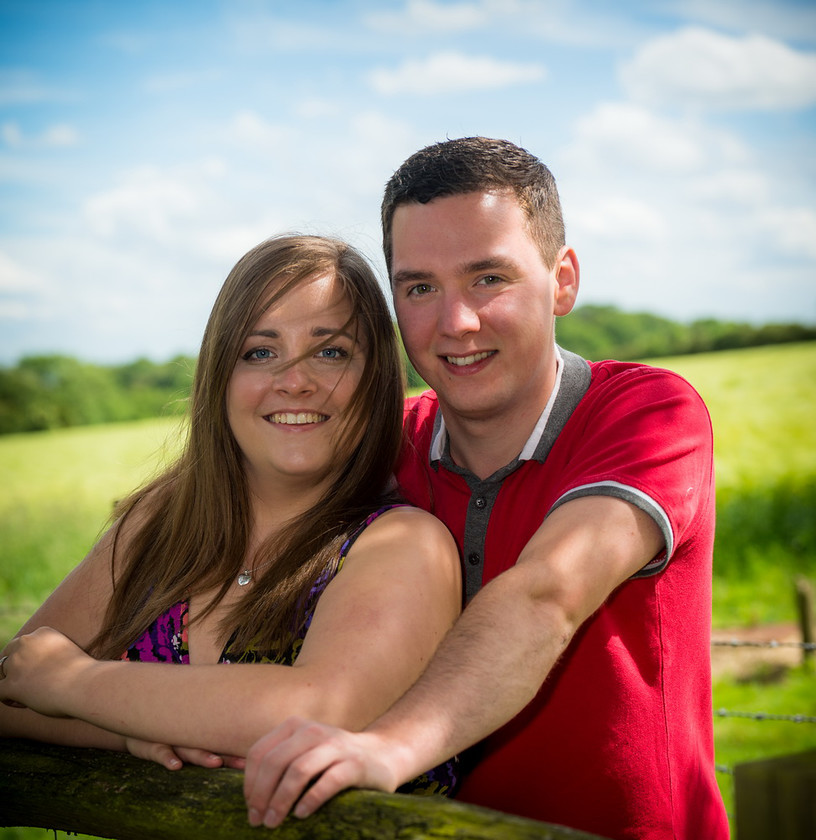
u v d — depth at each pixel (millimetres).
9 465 28078
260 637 1828
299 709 1553
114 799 1522
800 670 9375
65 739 1807
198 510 2008
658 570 1822
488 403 2072
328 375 1927
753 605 14180
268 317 1920
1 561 19250
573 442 2062
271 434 1926
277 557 1906
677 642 1994
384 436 2020
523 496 2078
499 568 2072
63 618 2105
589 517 1753
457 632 1583
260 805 1334
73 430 37906
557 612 1607
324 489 2004
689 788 2004
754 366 31875
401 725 1438
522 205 2080
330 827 1287
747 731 7797
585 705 1893
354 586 1724
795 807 2174
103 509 22938
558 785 1905
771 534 18062
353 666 1608
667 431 1901
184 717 1591
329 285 1938
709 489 2033
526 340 2068
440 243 2047
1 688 1792
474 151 2082
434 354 2100
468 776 1982
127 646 1976
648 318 46562
